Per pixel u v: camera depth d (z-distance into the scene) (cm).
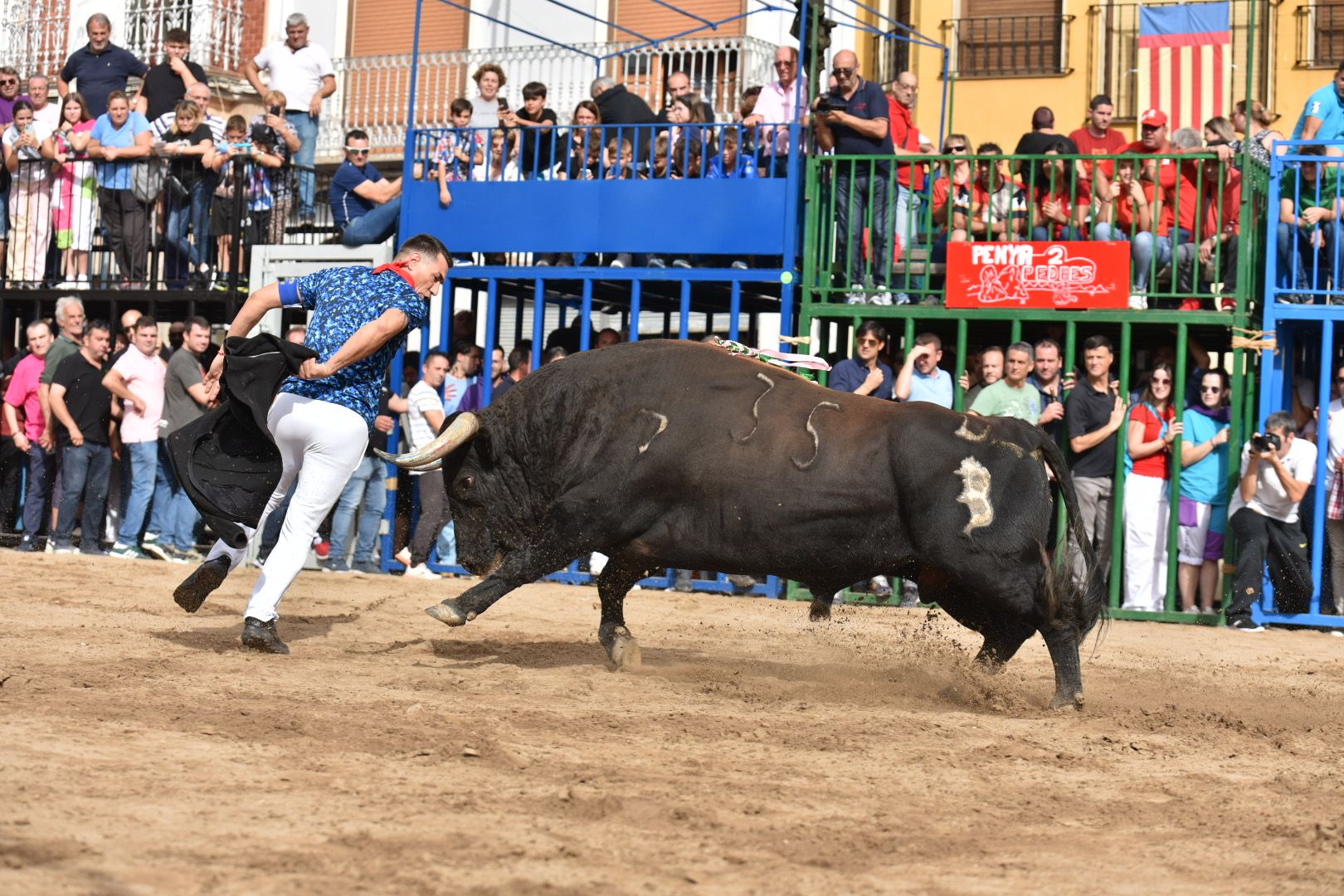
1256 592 1717
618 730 882
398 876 565
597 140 2061
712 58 3012
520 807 676
